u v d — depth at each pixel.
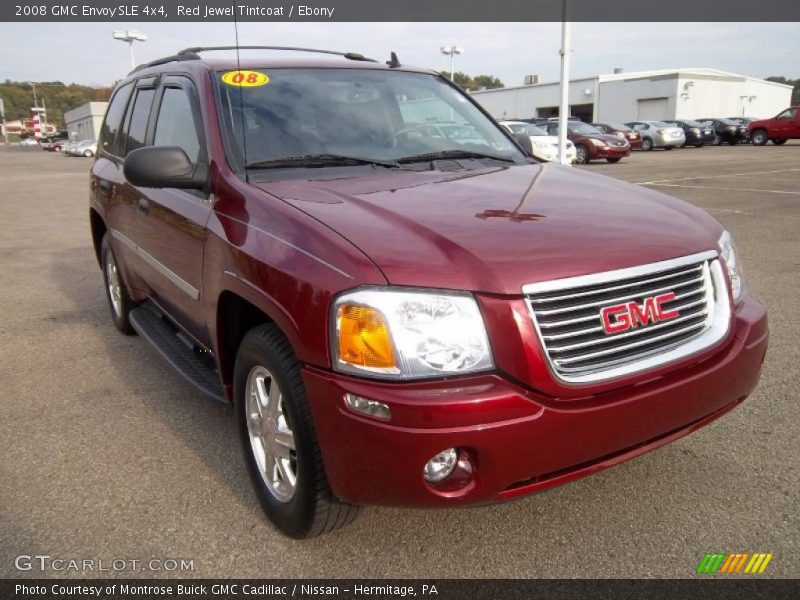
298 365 2.35
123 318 4.98
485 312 2.12
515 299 2.12
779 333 4.70
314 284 2.23
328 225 2.39
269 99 3.39
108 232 4.91
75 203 14.81
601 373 2.20
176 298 3.57
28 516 2.83
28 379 4.34
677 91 41.69
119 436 3.53
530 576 2.40
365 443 2.11
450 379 2.09
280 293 2.35
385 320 2.09
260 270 2.47
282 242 2.44
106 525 2.76
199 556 2.56
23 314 5.86
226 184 2.96
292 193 2.76
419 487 2.10
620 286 2.27
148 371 4.45
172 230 3.40
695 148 32.47
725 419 3.48
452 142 3.69
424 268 2.16
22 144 88.81
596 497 2.85
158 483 3.07
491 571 2.44
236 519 2.79
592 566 2.44
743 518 2.68
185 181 3.08
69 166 31.06
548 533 2.63
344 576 2.44
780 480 2.93
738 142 34.47
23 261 8.20
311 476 2.33
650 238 2.46
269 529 2.71
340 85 3.65
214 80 3.41
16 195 17.00
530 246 2.29
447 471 2.14
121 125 4.77
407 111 3.73
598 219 2.58
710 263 2.55
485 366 2.12
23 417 3.78
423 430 2.03
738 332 2.61
